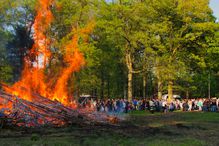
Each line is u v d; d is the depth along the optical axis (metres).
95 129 17.70
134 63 56.53
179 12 50.41
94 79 49.16
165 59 49.62
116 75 68.69
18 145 13.05
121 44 51.97
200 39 53.19
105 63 60.16
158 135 16.91
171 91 51.59
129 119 26.20
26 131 16.56
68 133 16.28
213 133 18.30
